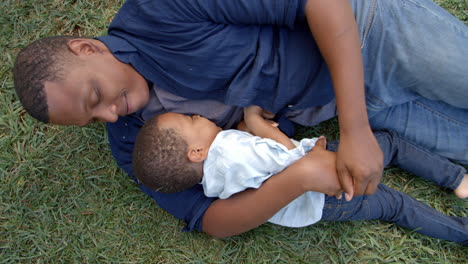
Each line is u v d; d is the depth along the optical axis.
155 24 1.35
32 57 1.33
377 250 1.77
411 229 1.76
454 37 1.39
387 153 1.76
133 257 1.85
